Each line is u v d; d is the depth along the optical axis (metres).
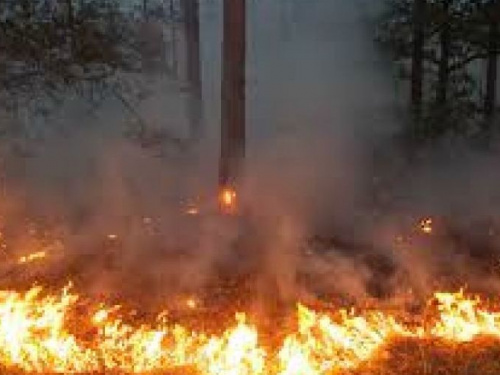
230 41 14.61
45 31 14.27
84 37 14.57
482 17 18.41
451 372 9.55
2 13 14.31
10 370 9.45
